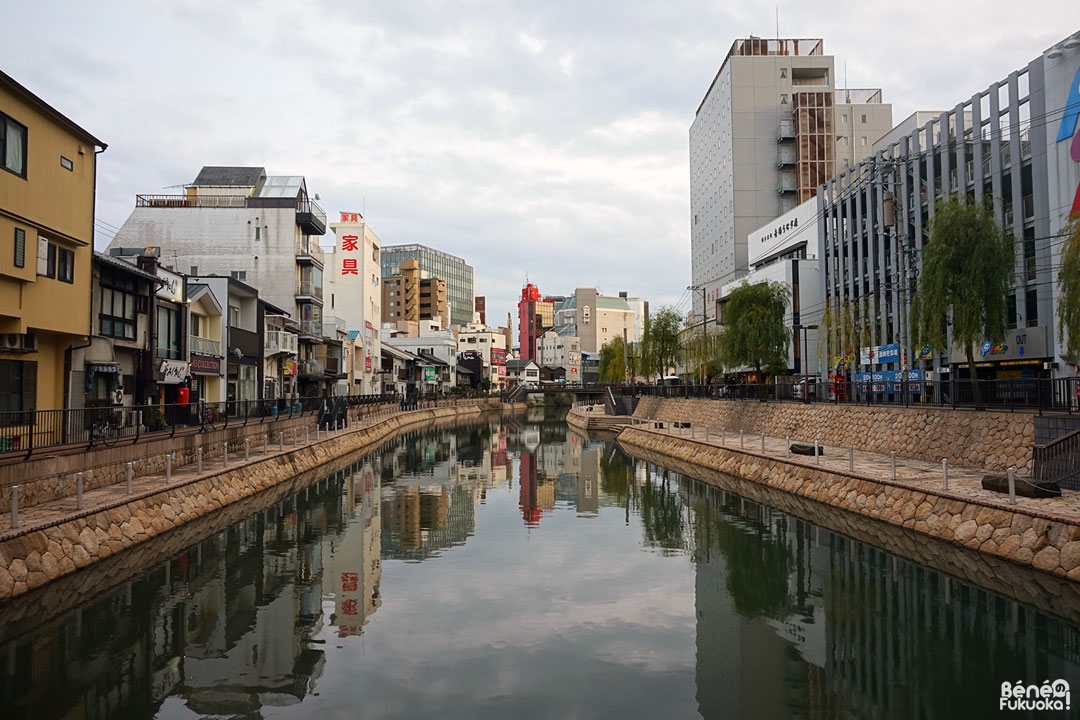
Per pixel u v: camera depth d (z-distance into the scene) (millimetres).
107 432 20156
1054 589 13203
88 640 11828
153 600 13898
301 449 33188
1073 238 18172
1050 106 31594
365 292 74688
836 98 88250
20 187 17719
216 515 21297
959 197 24094
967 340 22812
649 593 14906
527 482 32688
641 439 52500
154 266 28641
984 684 10273
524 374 159000
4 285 17484
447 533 20938
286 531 20688
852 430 30797
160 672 10586
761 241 72938
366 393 75250
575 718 9164
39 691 9930
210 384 37094
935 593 14203
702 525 22094
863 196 48469
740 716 9250
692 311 99375
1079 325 18031
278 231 54062
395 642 11906
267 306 45031
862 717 9234
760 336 45062
